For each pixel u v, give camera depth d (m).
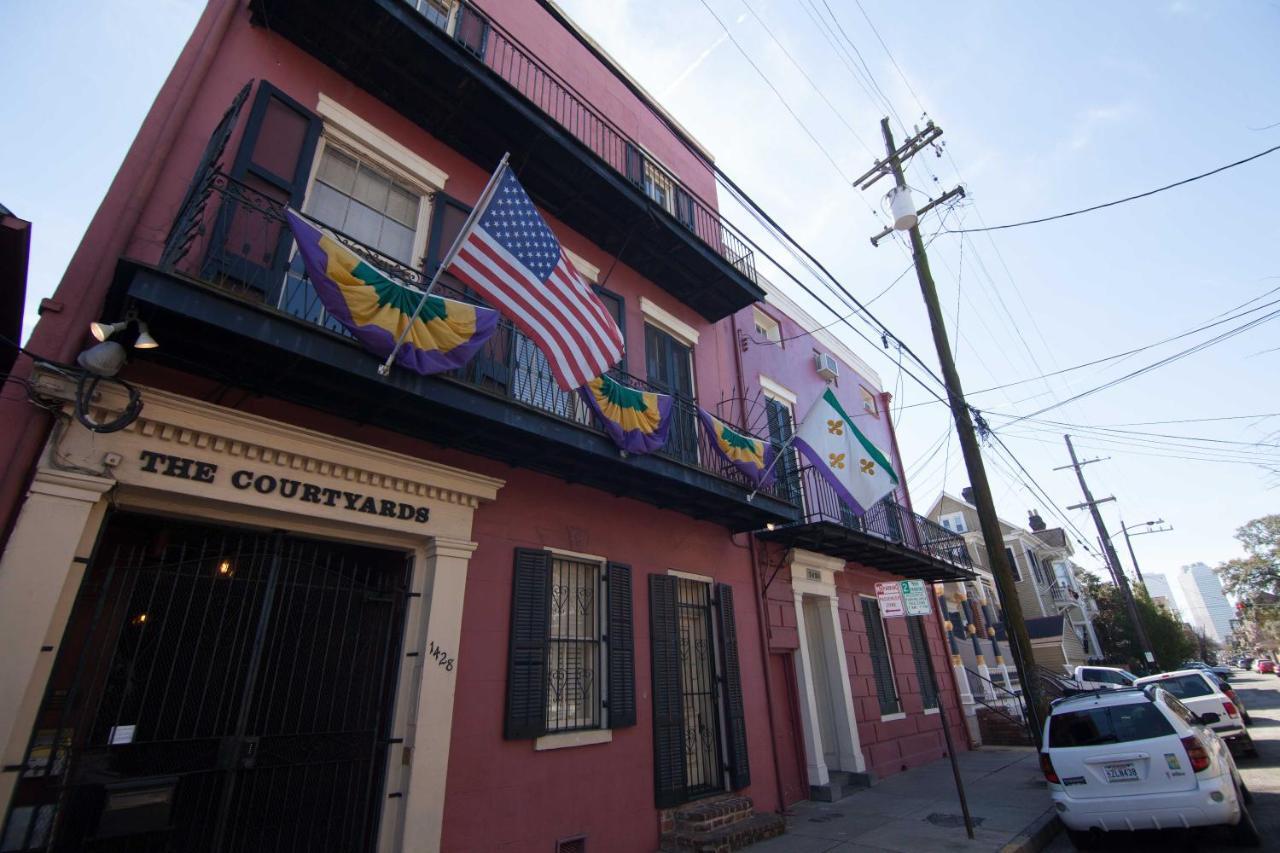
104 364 4.08
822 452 9.51
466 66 6.91
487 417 5.79
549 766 6.32
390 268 6.11
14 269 5.22
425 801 5.25
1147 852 6.84
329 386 5.19
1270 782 9.70
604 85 10.68
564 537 7.37
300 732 5.18
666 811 7.30
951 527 36.31
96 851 4.18
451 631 5.90
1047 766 7.25
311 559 5.87
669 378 10.09
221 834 4.50
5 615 3.78
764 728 9.34
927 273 12.23
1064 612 37.25
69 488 4.18
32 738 3.88
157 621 4.91
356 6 6.27
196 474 4.77
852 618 12.78
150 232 4.98
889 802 9.50
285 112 6.19
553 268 5.90
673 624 8.26
